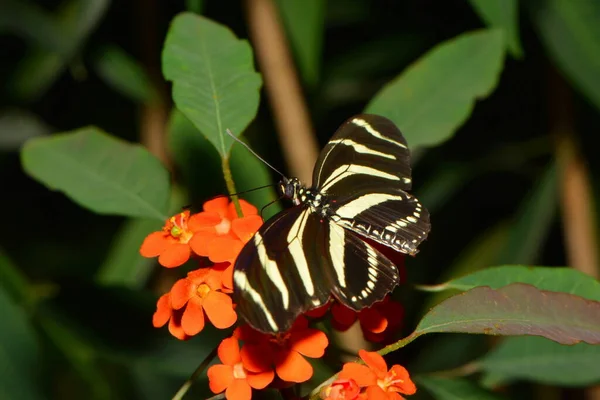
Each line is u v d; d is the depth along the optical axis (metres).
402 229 0.77
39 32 0.90
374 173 0.78
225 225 0.77
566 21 0.88
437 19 0.98
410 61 0.98
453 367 0.94
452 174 0.96
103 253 1.07
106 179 0.83
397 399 0.73
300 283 0.74
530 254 0.93
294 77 0.93
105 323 0.84
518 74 0.96
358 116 0.78
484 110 0.98
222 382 0.74
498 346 0.83
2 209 1.06
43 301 0.84
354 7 0.98
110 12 0.95
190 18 0.82
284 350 0.74
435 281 1.00
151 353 0.84
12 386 0.85
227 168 0.79
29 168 0.83
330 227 0.76
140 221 0.89
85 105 0.97
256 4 0.92
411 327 0.95
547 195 0.93
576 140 0.94
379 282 0.75
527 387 0.98
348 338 0.88
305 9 0.90
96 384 0.85
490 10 0.83
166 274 0.94
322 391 0.74
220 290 0.75
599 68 0.88
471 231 1.02
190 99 0.80
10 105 0.95
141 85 0.92
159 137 0.95
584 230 0.95
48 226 1.08
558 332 0.74
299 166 0.93
